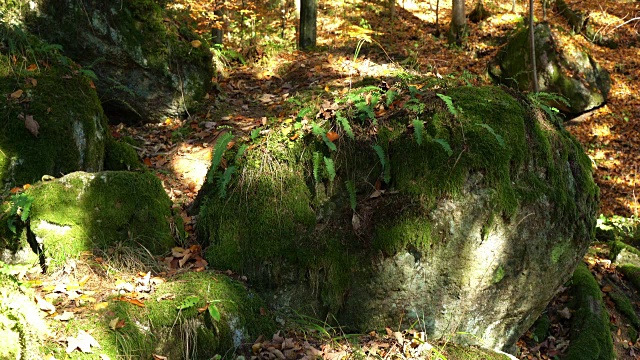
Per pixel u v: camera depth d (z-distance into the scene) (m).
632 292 6.60
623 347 5.91
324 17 15.75
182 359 3.75
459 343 4.61
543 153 4.61
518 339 5.27
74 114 5.43
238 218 4.57
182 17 9.43
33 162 5.04
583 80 12.76
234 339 4.00
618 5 16.44
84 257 4.25
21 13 6.53
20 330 3.24
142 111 7.29
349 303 4.47
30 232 4.32
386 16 16.19
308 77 8.84
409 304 4.48
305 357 3.97
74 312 3.69
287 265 4.46
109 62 6.96
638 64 14.39
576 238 4.80
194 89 7.60
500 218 4.40
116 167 5.85
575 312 5.78
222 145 4.78
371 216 4.45
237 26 12.08
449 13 16.67
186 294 3.97
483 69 13.18
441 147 4.39
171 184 5.92
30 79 5.42
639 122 12.98
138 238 4.48
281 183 4.58
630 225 9.16
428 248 4.37
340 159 4.59
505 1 17.11
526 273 4.63
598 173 12.12
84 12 6.75
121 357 3.49
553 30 13.10
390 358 4.12
